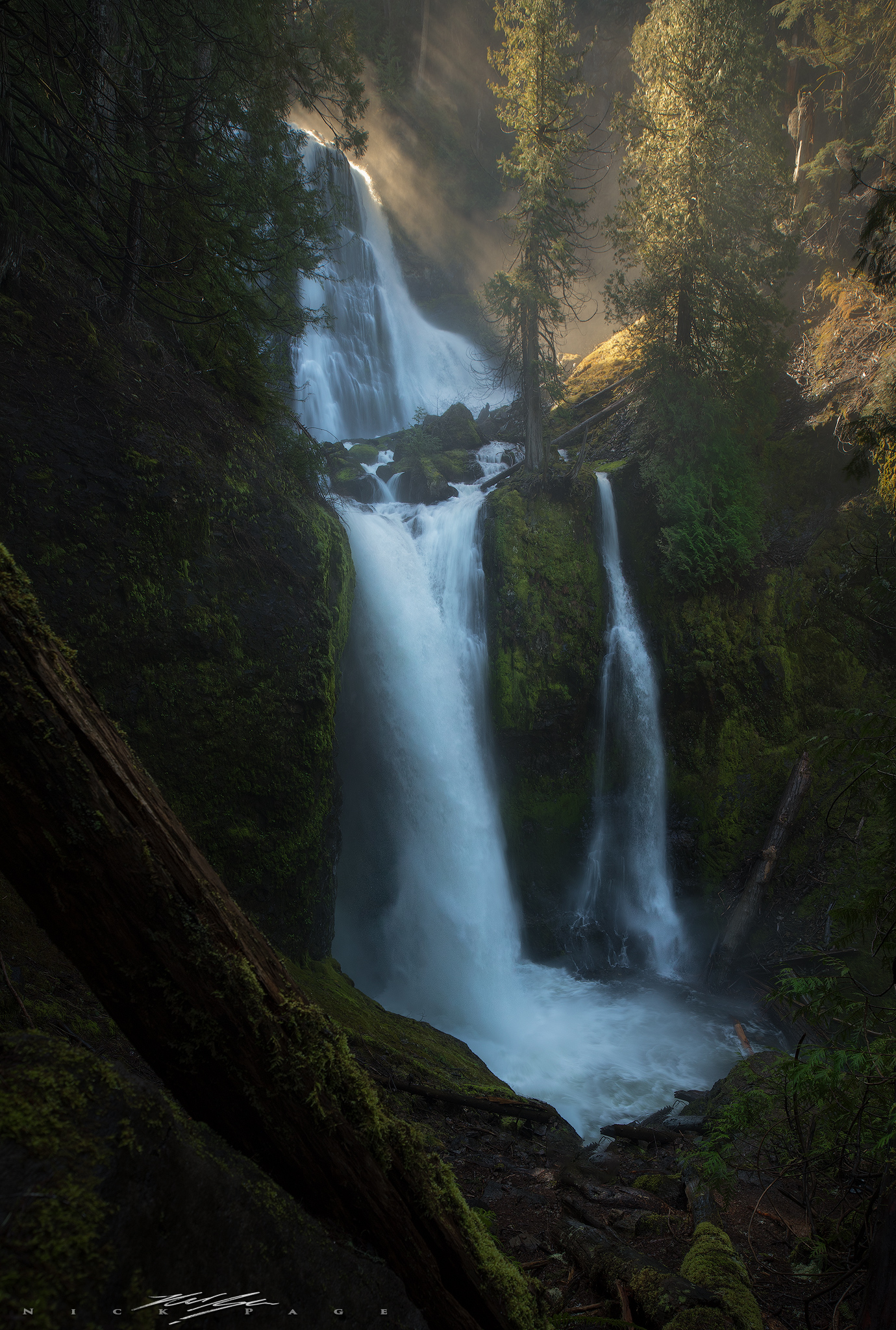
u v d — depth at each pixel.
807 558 18.34
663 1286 3.18
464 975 14.38
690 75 18.36
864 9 20.83
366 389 29.19
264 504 9.56
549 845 16.67
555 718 16.80
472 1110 7.07
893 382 16.81
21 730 1.35
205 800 8.17
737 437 19.23
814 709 17.59
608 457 20.70
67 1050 1.23
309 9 11.05
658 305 19.22
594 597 17.39
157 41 8.45
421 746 15.06
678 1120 7.48
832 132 24.72
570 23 18.22
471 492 19.19
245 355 10.61
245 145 10.07
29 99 7.08
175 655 7.91
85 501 7.17
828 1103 3.62
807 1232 4.01
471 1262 1.83
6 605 1.38
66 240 8.45
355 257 31.53
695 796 17.42
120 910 1.44
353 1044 7.46
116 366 8.10
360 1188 1.65
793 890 15.84
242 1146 1.57
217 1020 1.50
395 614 15.41
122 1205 1.07
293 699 9.22
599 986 14.98
